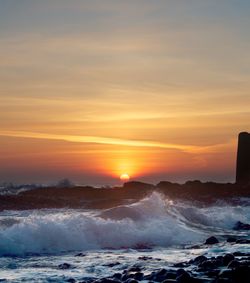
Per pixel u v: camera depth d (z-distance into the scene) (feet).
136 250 61.46
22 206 86.48
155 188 130.31
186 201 114.32
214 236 74.69
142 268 46.55
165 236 70.38
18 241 57.47
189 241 70.49
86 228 64.03
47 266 48.98
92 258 54.13
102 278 41.42
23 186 122.93
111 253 58.44
